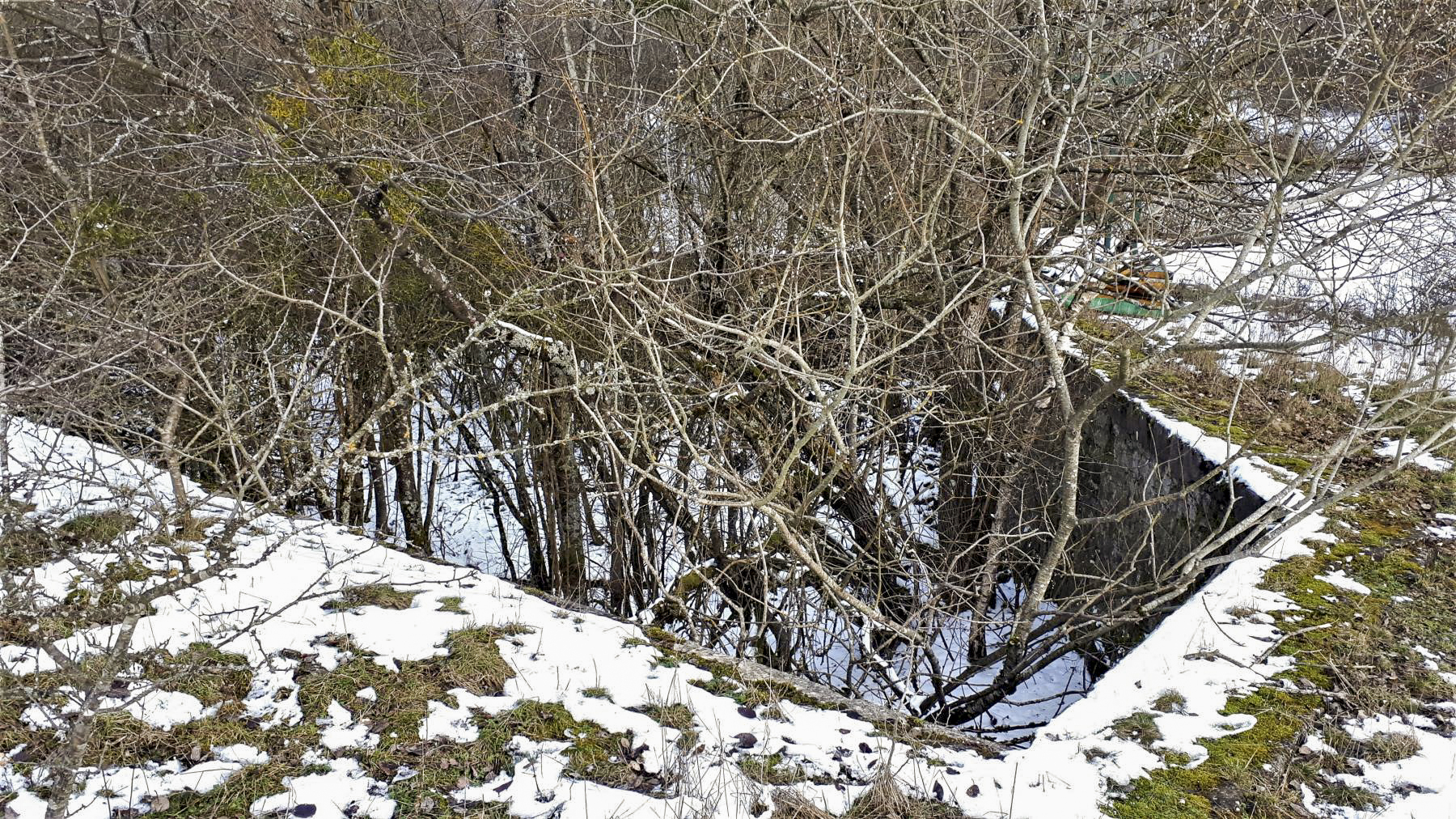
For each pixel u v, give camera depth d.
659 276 7.09
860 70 6.63
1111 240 7.68
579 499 8.96
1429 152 6.03
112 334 4.48
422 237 7.86
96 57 6.01
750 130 7.03
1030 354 7.86
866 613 5.39
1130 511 5.29
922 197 6.54
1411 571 5.12
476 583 5.14
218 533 5.22
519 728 3.76
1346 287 9.22
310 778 3.39
